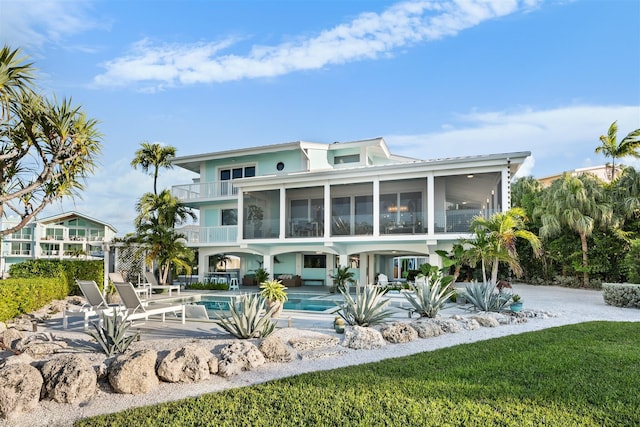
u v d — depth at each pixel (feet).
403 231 54.65
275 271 75.82
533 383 17.12
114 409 15.08
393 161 84.58
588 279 65.31
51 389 15.58
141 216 72.28
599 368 19.11
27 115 26.81
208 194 77.41
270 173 78.02
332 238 57.52
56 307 38.01
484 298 37.50
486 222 43.75
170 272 68.49
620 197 64.44
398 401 15.20
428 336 26.89
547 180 118.73
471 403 14.96
